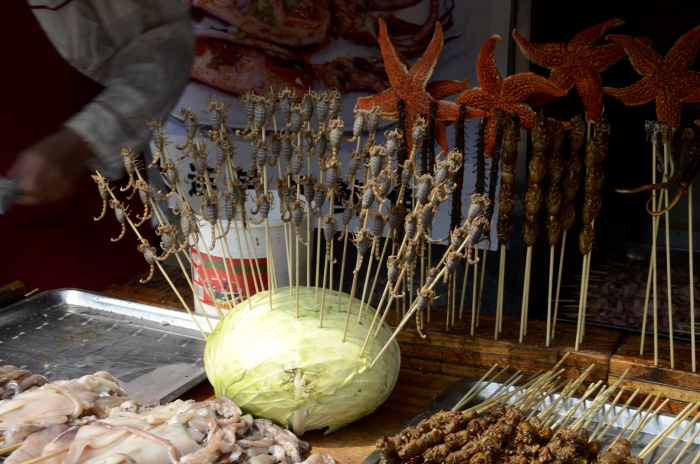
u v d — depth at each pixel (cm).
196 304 194
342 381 138
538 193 167
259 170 160
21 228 263
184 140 297
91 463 114
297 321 145
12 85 238
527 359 170
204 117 290
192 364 175
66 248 275
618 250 310
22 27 234
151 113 224
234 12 271
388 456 122
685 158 152
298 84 271
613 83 297
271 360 138
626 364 161
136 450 120
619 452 125
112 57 239
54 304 215
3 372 159
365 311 155
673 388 156
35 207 258
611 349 168
